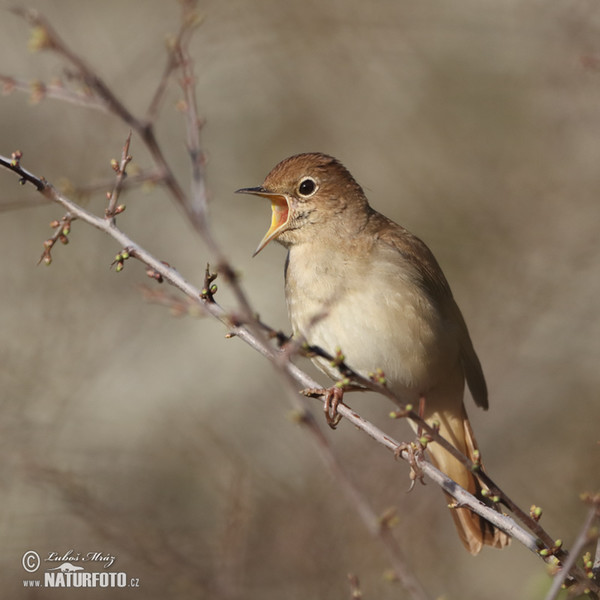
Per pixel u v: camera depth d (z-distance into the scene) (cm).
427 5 1517
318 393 641
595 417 1266
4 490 985
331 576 883
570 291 1402
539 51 1500
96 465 1105
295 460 1109
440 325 720
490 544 682
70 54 354
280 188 741
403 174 1556
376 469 1012
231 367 1319
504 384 1306
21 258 1337
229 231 1510
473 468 468
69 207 550
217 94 1591
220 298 1415
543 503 1145
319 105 1588
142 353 1289
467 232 1495
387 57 1572
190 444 1126
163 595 864
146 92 1517
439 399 742
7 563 945
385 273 707
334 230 732
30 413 1167
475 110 1563
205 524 989
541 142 1535
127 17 1554
